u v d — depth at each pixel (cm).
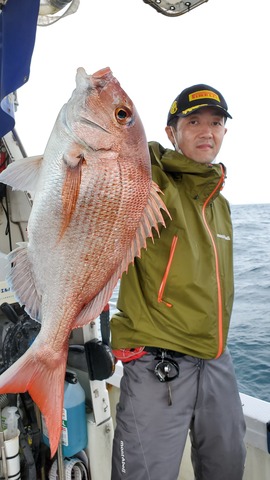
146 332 112
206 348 115
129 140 76
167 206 109
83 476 142
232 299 126
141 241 79
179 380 113
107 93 74
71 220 75
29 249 77
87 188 74
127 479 112
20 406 144
